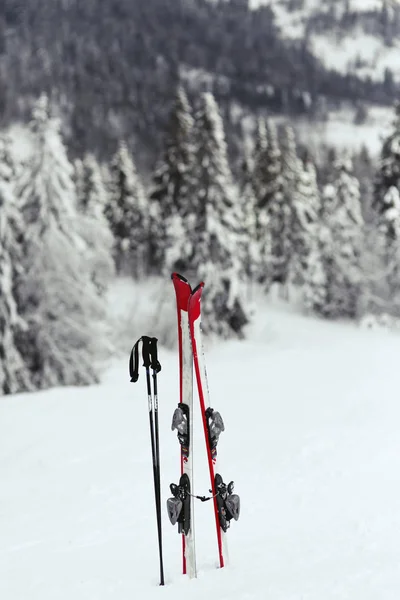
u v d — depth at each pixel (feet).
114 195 159.12
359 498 22.71
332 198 138.21
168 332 97.76
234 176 189.67
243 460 31.71
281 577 12.54
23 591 15.21
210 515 22.13
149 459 33.47
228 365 72.90
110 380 71.67
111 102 537.65
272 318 130.93
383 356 71.67
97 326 71.56
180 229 100.68
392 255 115.85
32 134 69.05
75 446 37.93
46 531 22.40
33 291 67.10
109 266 75.25
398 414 39.96
